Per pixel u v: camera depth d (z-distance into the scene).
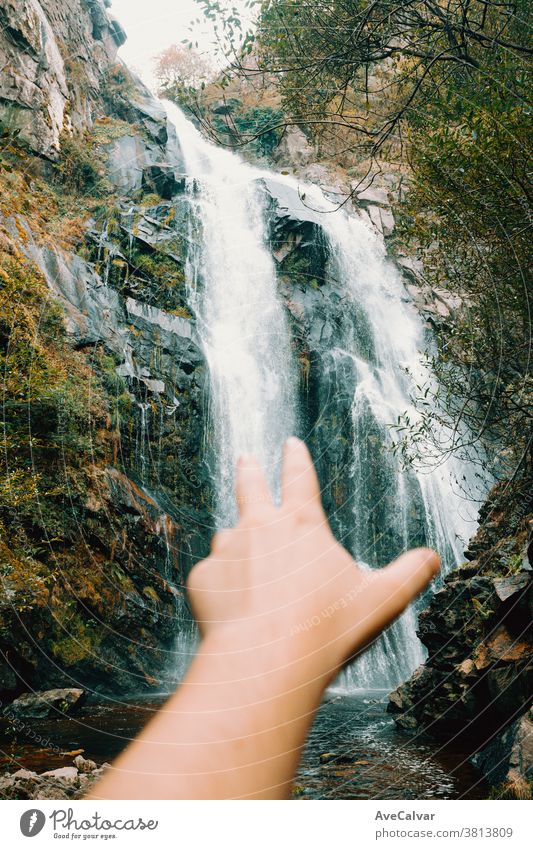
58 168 15.62
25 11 15.31
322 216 22.66
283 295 21.69
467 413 6.77
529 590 6.27
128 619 13.10
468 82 6.12
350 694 12.99
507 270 6.06
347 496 19.62
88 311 15.55
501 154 5.36
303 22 5.81
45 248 14.58
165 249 19.00
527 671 6.02
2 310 10.05
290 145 24.70
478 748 6.70
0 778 5.47
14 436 9.08
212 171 24.67
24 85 14.79
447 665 8.04
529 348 6.07
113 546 13.20
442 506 19.73
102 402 13.88
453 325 6.88
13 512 10.73
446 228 6.64
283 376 20.70
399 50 5.86
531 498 7.27
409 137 6.25
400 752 6.88
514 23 6.40
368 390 21.44
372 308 22.41
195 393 18.41
